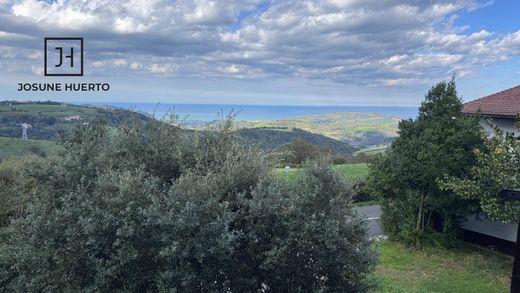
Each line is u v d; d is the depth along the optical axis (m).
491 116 11.17
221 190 4.46
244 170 4.66
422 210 11.27
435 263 10.34
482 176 8.71
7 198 7.18
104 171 4.57
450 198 10.48
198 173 4.65
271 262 4.25
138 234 3.94
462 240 11.87
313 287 4.51
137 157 4.97
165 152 5.00
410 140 10.98
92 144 4.83
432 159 10.26
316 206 4.54
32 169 4.68
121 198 4.04
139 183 4.18
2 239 5.61
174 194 4.07
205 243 3.91
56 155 4.85
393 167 11.05
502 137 8.76
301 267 4.49
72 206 4.16
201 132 5.18
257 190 4.37
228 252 4.07
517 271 6.77
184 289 3.88
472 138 10.12
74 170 4.55
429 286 8.83
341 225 4.46
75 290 4.06
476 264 10.16
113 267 3.87
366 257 4.50
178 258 3.89
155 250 4.01
